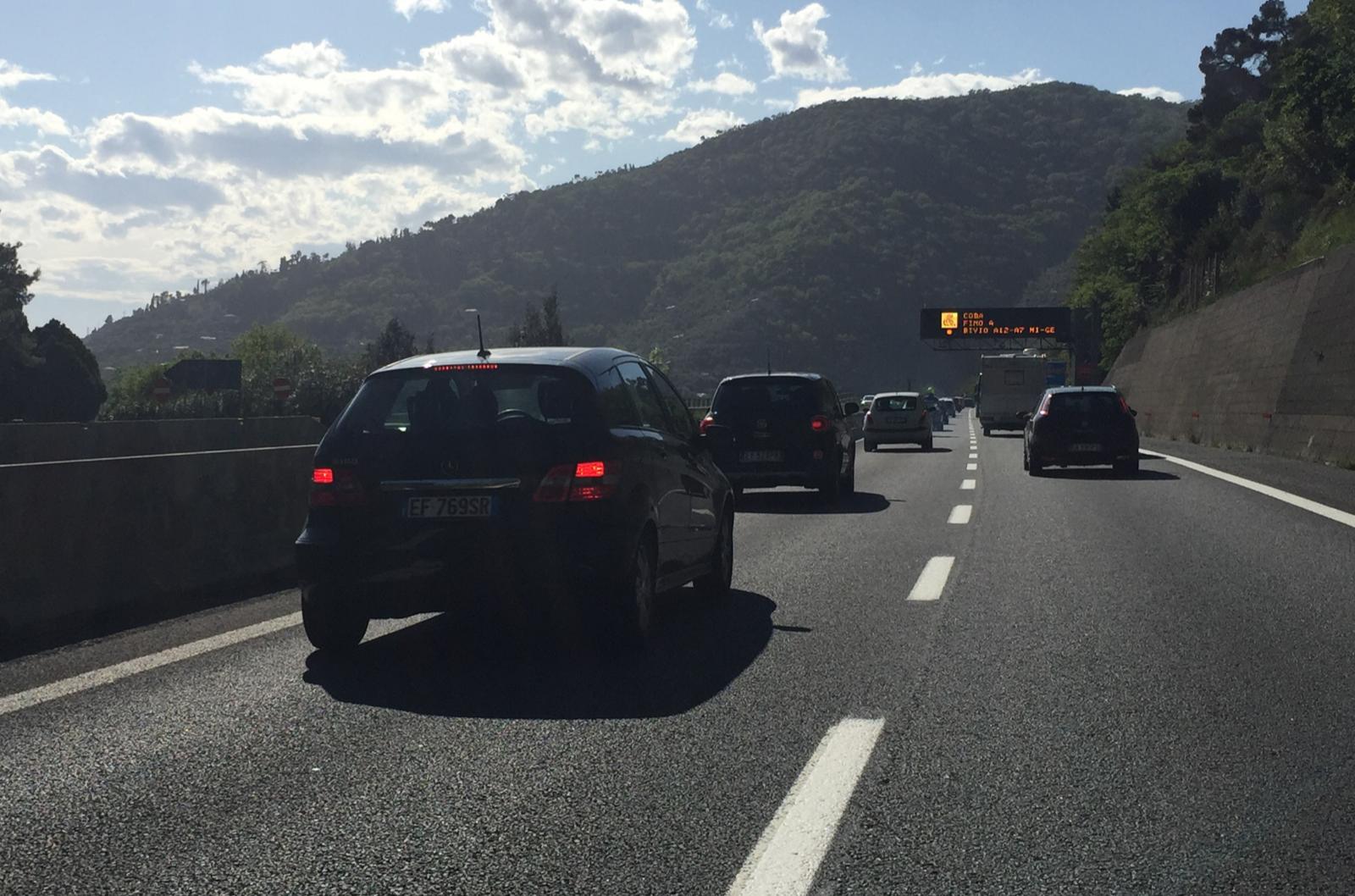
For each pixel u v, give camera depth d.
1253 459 25.67
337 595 7.18
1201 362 41.66
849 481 19.83
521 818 4.39
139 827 4.38
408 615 7.35
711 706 6.01
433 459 7.14
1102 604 8.76
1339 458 22.72
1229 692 6.12
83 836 4.29
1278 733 5.36
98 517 9.09
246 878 3.87
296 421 38.38
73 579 8.75
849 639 7.66
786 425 17.75
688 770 4.94
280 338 128.88
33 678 6.85
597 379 7.57
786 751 5.20
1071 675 6.55
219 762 5.16
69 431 28.11
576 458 7.12
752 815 4.39
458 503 7.08
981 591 9.45
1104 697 6.05
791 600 9.27
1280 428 27.98
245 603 9.41
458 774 4.94
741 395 17.98
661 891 3.70
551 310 100.50
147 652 7.53
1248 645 7.25
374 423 7.36
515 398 7.30
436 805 4.55
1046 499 17.66
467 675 6.81
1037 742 5.27
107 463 9.23
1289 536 12.53
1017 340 81.38
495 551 7.01
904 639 7.62
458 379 7.39
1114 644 7.33
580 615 7.20
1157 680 6.40
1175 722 5.57
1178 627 7.86
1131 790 4.60
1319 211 46.31
